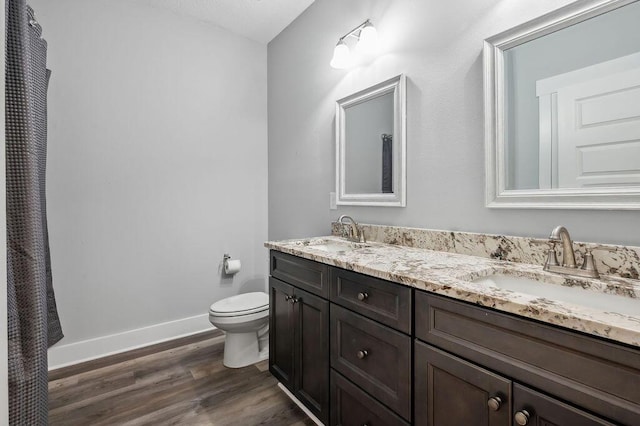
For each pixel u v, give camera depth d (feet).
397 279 3.43
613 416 2.02
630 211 3.26
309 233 8.09
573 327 2.17
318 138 7.70
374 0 6.14
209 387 6.03
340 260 4.24
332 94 7.22
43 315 3.99
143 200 7.78
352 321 4.11
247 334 6.89
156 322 8.02
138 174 7.70
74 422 5.05
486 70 4.35
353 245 5.90
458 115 4.75
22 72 3.88
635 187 3.22
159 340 8.03
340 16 6.96
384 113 5.95
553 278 3.32
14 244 3.76
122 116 7.47
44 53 5.28
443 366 3.02
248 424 5.04
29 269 3.84
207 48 8.63
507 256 4.11
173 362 6.98
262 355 7.14
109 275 7.39
